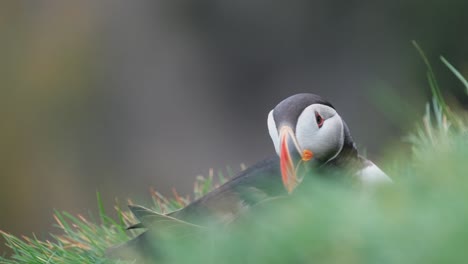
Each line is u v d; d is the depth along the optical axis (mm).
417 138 6473
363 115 17328
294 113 4711
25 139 17031
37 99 17234
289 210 3717
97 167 16875
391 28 17812
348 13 17969
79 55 17422
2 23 17547
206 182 6605
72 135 17047
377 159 5754
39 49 17500
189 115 17406
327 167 4812
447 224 3072
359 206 3488
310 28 17984
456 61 17438
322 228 3348
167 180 16750
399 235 3135
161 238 4309
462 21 17484
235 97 17812
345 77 17812
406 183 3928
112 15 17625
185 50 17719
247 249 3537
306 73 17938
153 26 17703
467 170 3654
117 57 17484
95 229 5902
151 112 17297
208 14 17891
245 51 17953
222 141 17391
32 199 16750
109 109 17250
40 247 5371
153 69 17516
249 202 4660
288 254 3340
